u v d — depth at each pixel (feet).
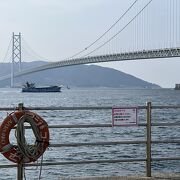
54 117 183.11
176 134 111.34
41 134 28.76
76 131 116.26
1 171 57.16
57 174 55.31
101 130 120.26
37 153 28.55
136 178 31.96
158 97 459.32
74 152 74.28
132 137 107.45
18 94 594.24
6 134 28.09
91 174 55.57
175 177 32.35
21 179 29.25
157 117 183.73
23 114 28.43
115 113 31.73
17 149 28.27
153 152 76.79
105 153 74.33
